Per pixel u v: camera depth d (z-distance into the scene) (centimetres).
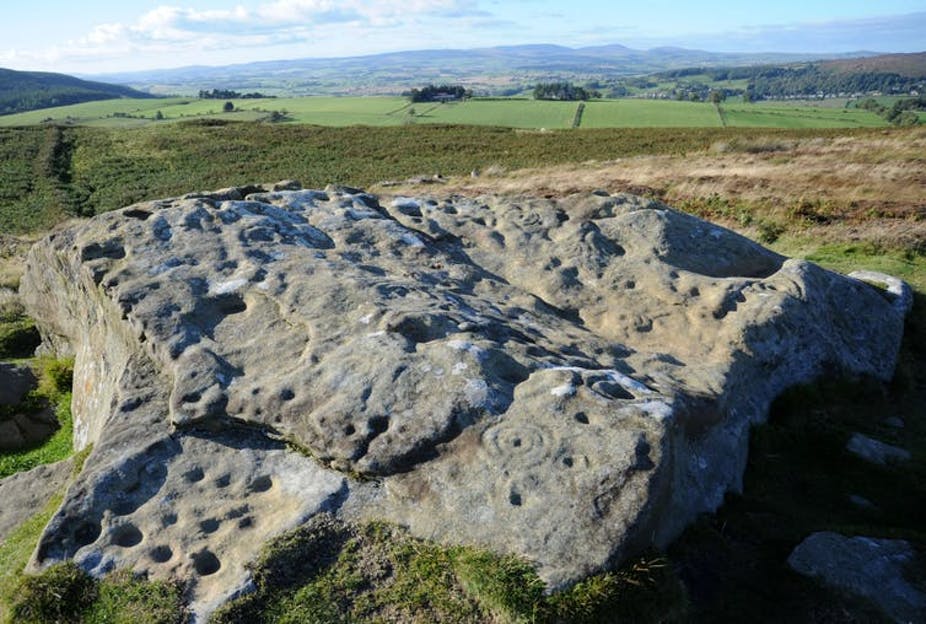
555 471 595
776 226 2053
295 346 774
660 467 590
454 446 633
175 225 1003
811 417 948
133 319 823
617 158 4194
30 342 1605
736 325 949
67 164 5141
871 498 791
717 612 586
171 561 581
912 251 1712
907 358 1191
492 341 761
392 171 4412
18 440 1223
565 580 523
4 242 3058
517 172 3678
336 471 651
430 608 533
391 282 882
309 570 567
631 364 823
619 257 1120
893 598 586
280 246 973
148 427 720
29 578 567
